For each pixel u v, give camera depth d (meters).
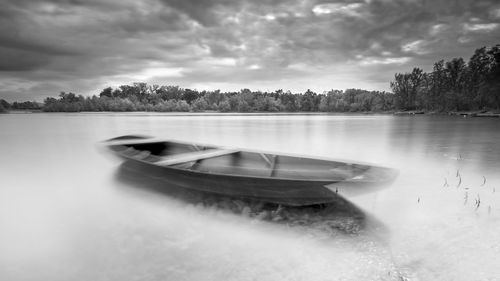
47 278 3.37
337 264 3.52
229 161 8.30
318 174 6.30
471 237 4.12
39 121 53.25
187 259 3.75
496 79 60.03
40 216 5.33
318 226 4.62
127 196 6.44
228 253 3.87
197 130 28.48
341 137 20.45
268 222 4.83
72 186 7.64
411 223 4.66
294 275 3.31
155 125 37.97
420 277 3.21
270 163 7.55
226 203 5.75
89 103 155.25
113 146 9.29
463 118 50.41
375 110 131.62
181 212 5.38
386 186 5.04
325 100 153.88
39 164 11.59
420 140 17.75
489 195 6.14
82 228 4.80
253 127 32.75
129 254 3.90
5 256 3.87
